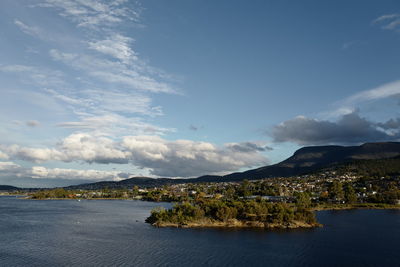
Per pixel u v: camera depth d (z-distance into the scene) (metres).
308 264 110.88
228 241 147.00
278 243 142.88
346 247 135.38
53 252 126.12
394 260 116.12
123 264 109.56
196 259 115.94
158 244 140.50
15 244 141.25
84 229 183.50
